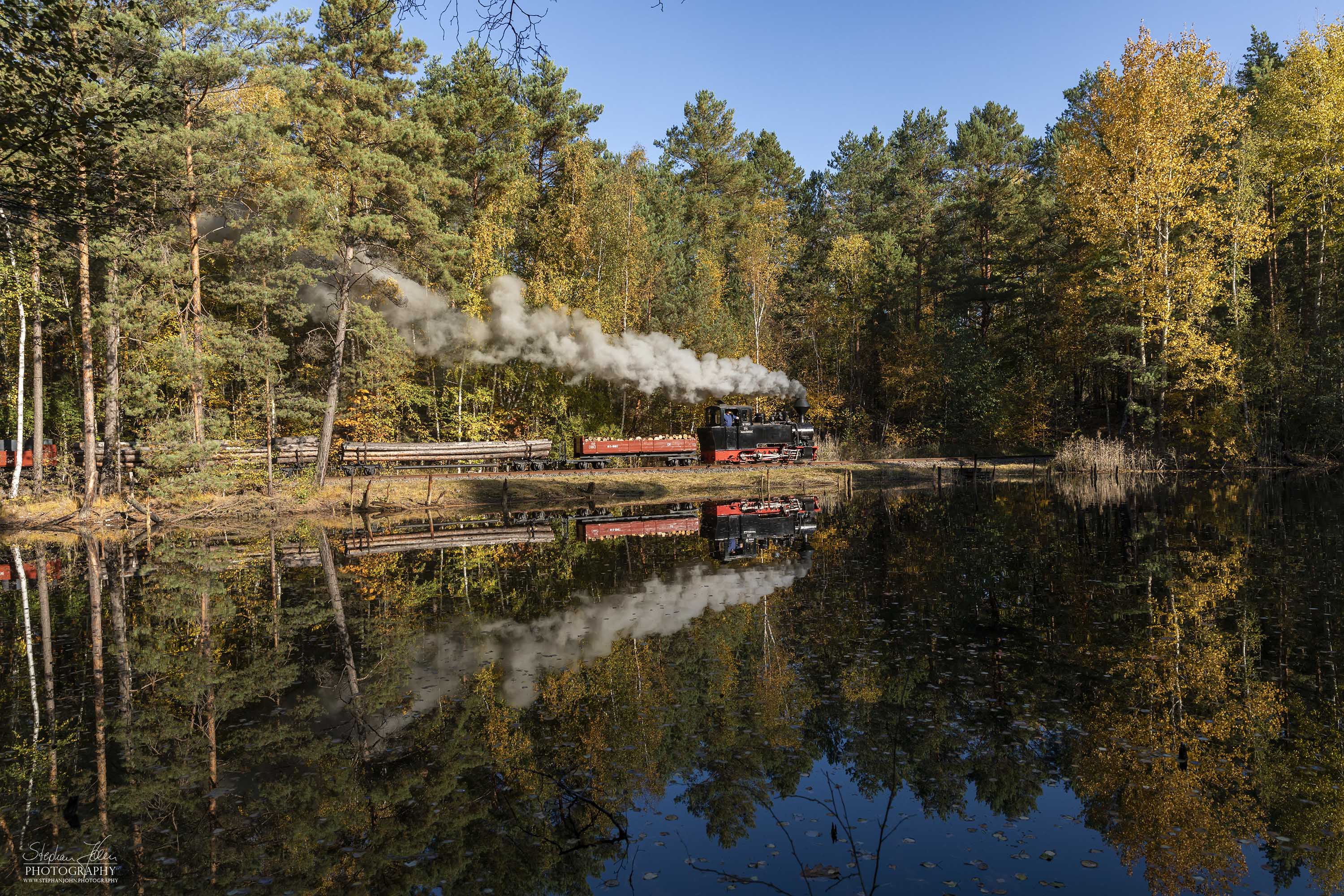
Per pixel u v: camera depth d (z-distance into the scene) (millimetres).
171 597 11633
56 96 8742
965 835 4703
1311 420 29000
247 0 18859
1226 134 25969
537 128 32656
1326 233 29109
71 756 6129
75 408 25219
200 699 7367
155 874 4453
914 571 12820
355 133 21906
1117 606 10086
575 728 6512
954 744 6039
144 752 6191
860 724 6453
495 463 26688
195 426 19578
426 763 5914
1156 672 7535
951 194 48656
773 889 4109
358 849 4707
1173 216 26531
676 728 6469
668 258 34844
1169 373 28766
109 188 9914
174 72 16094
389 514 21828
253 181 19938
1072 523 17766
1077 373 37469
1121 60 26500
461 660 8406
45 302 21062
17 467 20406
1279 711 6508
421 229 22016
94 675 8109
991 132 45688
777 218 43906
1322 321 28953
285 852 4688
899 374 38594
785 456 32219
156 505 20078
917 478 31344
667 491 26703
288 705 7168
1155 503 21125
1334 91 26359
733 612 10242
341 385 27531
